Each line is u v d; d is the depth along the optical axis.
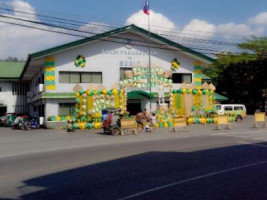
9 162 12.99
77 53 33.97
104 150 15.27
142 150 14.81
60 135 24.66
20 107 50.19
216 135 20.89
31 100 44.97
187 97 33.16
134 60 36.06
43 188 8.68
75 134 25.14
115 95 30.56
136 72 33.69
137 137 21.44
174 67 37.97
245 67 56.03
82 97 29.64
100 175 9.95
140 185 8.58
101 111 29.95
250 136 19.78
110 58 35.19
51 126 32.47
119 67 35.47
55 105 33.12
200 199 7.21
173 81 38.12
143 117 25.95
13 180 9.75
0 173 10.84
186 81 38.75
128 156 13.24
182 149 14.80
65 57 33.56
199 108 33.53
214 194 7.57
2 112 49.66
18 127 33.75
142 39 36.41
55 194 8.05
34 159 13.46
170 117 31.03
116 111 28.34
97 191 8.15
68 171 10.73
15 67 50.72
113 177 9.62
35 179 9.77
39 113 38.31
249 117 46.78
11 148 17.50
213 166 10.81
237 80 57.28
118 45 35.53
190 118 32.81
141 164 11.46
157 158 12.59
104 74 34.91
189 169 10.44
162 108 31.28
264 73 54.62
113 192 8.00
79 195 7.87
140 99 36.06
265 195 7.39
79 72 34.12
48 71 32.94
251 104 57.84
